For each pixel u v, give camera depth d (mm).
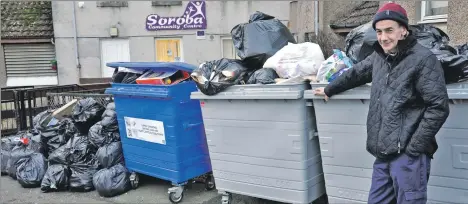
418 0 7078
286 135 3678
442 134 3045
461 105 2947
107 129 5176
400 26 2469
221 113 4051
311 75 3627
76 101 6113
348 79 3037
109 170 4848
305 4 13531
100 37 16906
